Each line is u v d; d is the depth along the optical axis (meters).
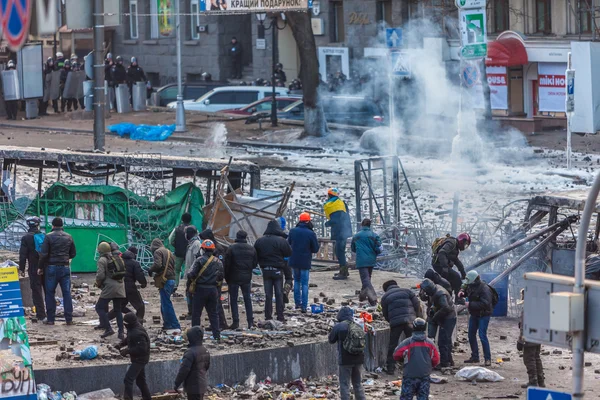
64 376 40.56
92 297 55.56
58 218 49.50
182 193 64.38
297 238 51.88
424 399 38.09
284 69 158.88
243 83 149.25
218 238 63.38
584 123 113.00
